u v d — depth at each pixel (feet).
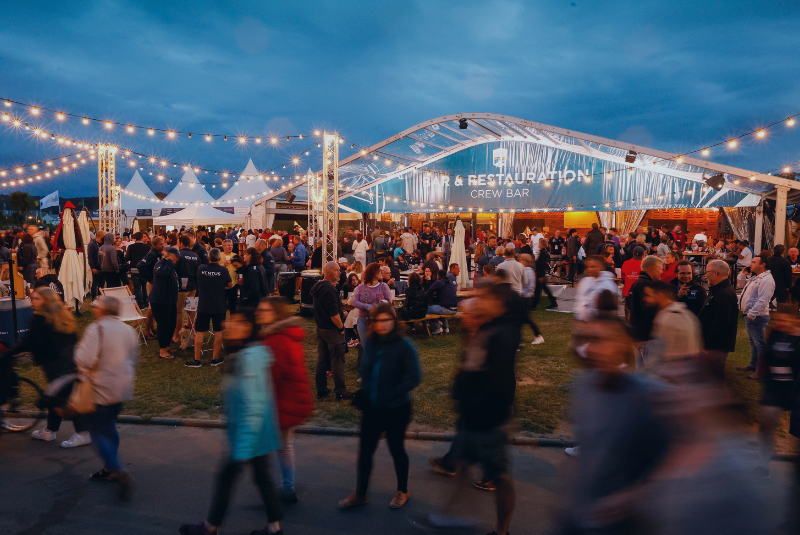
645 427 6.07
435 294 30.04
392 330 11.51
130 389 12.70
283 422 11.58
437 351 26.35
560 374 21.98
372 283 20.62
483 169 70.59
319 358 19.39
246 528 11.00
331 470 13.75
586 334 7.11
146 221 89.81
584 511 6.14
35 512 11.52
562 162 67.05
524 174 69.00
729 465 5.60
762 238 56.70
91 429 12.24
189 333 26.76
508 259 27.25
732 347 15.23
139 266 27.45
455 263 35.14
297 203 80.02
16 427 16.08
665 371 7.32
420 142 65.26
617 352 6.66
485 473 9.98
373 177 74.90
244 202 81.35
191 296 28.45
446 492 12.51
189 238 28.81
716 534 5.33
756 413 14.26
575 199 66.69
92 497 12.21
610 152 64.28
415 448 15.11
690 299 18.79
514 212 74.08
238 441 9.94
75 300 34.22
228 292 30.50
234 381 10.16
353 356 25.72
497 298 10.43
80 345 12.23
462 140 66.80
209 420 17.01
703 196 58.70
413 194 73.82
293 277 40.50
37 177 57.57
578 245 51.24
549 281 55.67
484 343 10.10
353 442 15.62
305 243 58.29
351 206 76.23
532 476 13.29
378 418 11.51
